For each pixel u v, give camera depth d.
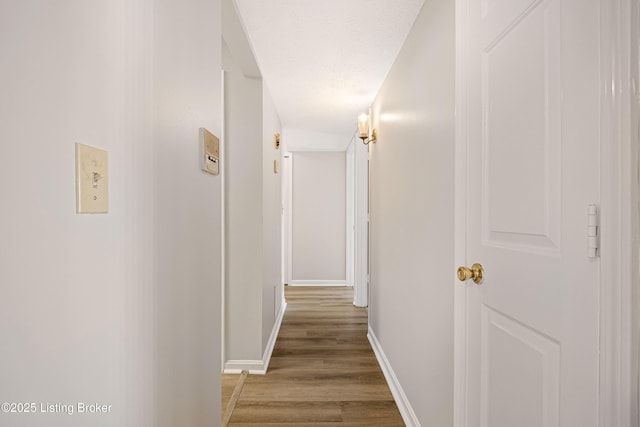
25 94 0.44
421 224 1.67
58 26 0.50
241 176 2.45
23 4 0.44
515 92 0.91
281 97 2.95
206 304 1.17
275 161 3.20
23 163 0.44
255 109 2.44
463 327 1.19
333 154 5.38
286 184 5.35
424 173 1.63
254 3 1.61
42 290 0.48
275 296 3.21
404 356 1.94
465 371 1.18
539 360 0.82
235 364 2.45
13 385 0.43
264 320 2.55
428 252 1.56
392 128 2.29
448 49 1.33
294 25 1.80
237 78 2.43
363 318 3.72
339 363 2.60
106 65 0.61
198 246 1.09
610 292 0.62
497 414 1.00
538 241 0.83
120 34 0.65
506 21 0.94
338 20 1.76
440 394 1.41
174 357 0.91
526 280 0.86
